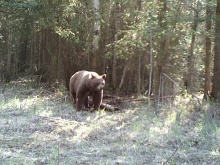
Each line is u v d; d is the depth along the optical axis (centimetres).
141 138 826
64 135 840
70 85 1309
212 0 1270
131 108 1292
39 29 1647
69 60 1630
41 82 1744
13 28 1638
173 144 786
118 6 1655
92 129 904
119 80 1680
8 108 1119
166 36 1324
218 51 1370
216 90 1380
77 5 1578
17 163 615
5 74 1775
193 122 1029
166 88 1415
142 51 1592
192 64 1647
